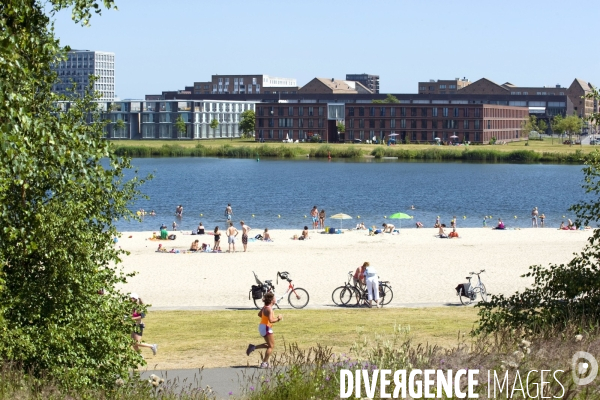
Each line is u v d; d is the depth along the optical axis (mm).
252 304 35938
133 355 16219
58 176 16891
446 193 120062
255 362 20125
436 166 182500
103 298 16438
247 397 13883
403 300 36969
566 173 163250
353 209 98625
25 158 15117
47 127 16641
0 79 14570
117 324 16438
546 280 19953
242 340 25078
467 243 61312
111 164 18469
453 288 40281
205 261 50781
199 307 34906
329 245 60219
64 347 15273
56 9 16969
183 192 118688
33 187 16719
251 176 150250
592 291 19188
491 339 17953
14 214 16281
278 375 13695
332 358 15914
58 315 15891
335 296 38000
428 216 91938
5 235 15680
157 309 34250
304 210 97000
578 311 18156
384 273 45344
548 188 129625
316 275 44906
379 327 27438
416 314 31891
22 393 13180
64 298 15883
